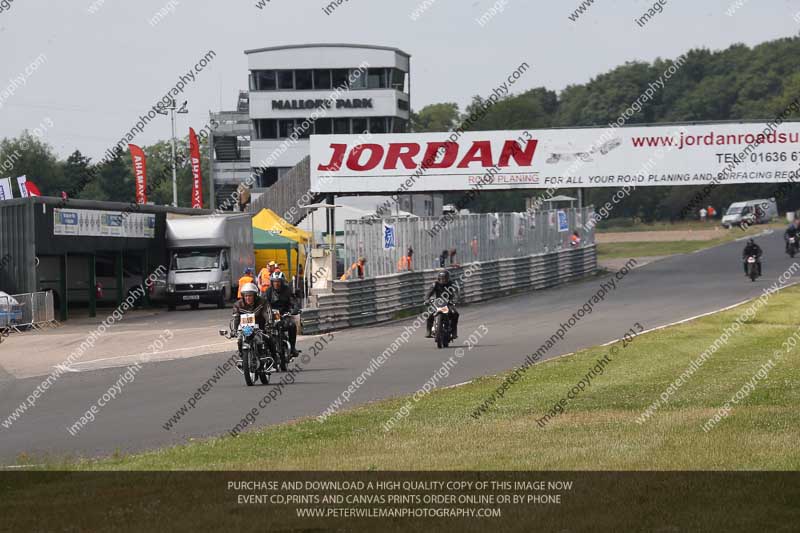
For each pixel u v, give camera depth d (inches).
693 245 7175.2
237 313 1782.7
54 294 4101.9
